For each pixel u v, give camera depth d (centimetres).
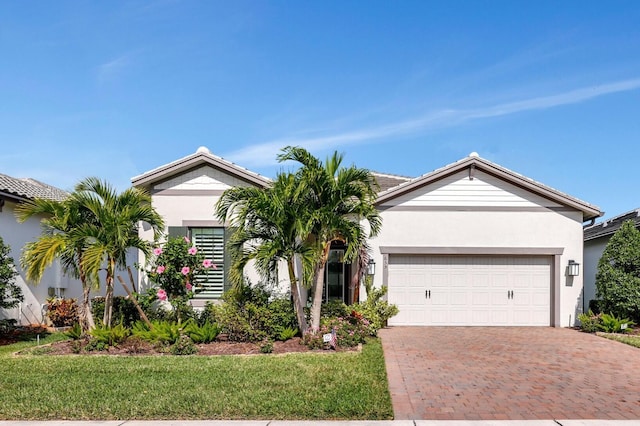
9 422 664
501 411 714
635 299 1457
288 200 1194
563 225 1641
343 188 1193
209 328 1224
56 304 1569
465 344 1272
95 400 743
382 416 684
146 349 1117
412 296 1656
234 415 688
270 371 912
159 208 1540
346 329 1261
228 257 1504
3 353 1123
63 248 1159
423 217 1656
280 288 1488
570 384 865
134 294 1262
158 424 657
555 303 1628
